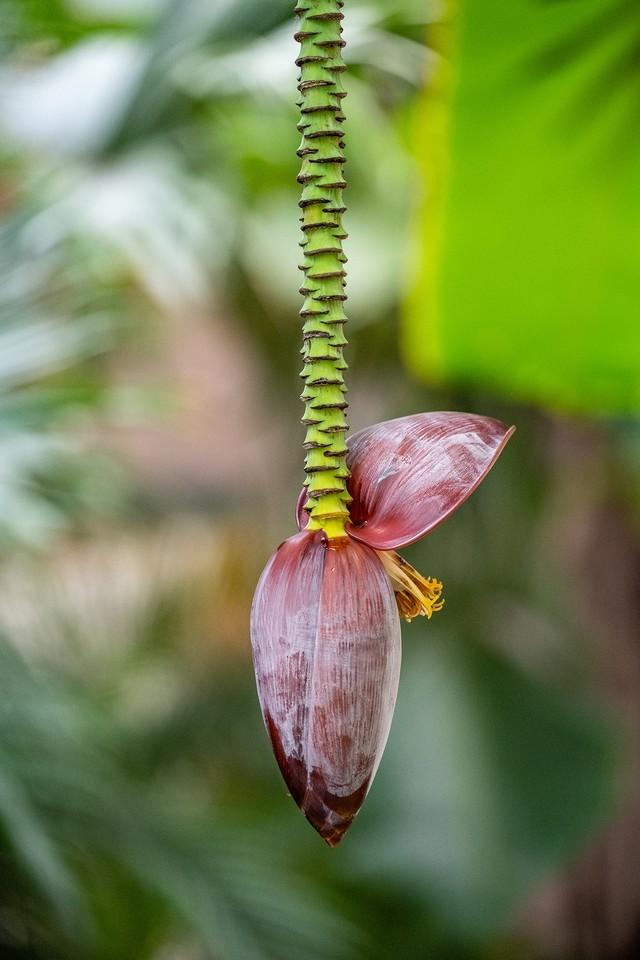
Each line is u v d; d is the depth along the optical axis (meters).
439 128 2.85
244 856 3.94
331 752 1.68
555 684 7.60
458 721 7.28
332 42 1.67
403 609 1.78
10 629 5.41
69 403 3.40
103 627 6.67
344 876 6.77
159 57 3.05
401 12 2.99
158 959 4.96
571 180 2.93
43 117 3.33
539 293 3.19
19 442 3.25
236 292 6.85
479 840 6.91
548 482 7.61
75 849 3.52
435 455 1.72
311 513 1.71
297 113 3.45
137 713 6.72
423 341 3.35
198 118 3.50
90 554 6.75
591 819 7.09
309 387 1.70
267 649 1.70
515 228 3.04
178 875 3.71
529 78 2.67
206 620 7.69
